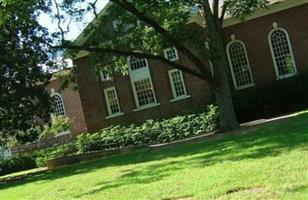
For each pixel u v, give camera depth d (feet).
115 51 91.50
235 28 126.11
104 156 109.19
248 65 125.49
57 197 48.73
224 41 126.93
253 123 97.09
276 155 43.80
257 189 31.78
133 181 47.88
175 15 90.17
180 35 89.66
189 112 117.70
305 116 80.89
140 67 131.54
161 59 92.27
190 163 52.42
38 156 139.74
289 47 122.42
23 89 100.48
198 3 93.25
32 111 103.76
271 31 123.65
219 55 91.04
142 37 92.84
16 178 98.17
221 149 58.80
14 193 62.75
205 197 32.71
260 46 124.57
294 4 121.08
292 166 36.42
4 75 99.50
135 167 61.36
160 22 92.38
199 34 91.91
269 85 119.14
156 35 91.91
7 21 89.40
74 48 92.73
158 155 71.46
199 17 118.73
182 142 92.63
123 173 57.52
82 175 66.54
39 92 103.60
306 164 36.19
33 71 101.09
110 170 64.75
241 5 94.89
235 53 126.72
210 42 91.04
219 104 92.58
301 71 121.39
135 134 115.85
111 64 96.07
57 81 168.55
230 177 37.24
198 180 39.40
